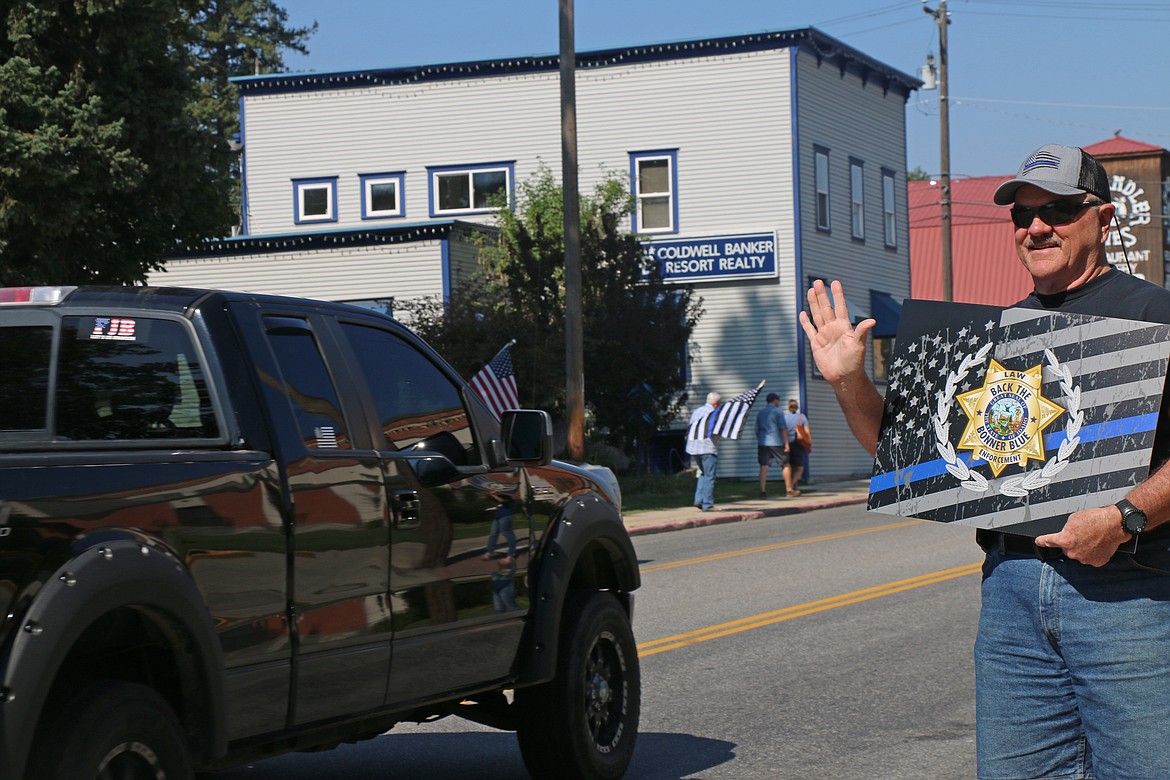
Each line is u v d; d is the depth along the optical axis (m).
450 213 39.00
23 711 3.71
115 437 5.07
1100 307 3.84
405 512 5.60
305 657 5.00
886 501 3.93
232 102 62.69
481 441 6.38
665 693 9.30
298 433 5.16
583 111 37.88
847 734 8.01
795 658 10.46
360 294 34.56
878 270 40.88
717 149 37.03
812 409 36.78
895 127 42.28
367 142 39.47
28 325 5.25
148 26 20.86
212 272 35.41
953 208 61.59
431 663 5.77
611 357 29.66
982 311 3.86
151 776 4.25
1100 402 3.67
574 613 6.84
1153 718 3.66
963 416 3.84
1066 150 3.92
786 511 26.88
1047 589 3.80
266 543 4.80
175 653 4.43
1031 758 3.91
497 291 29.78
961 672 9.80
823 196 38.09
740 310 36.94
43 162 19.53
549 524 6.70
